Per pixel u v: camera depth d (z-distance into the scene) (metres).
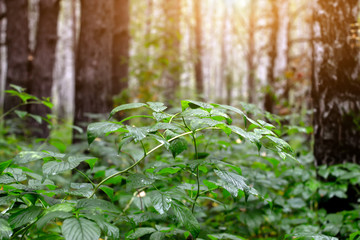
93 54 4.63
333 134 3.12
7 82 7.33
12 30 7.41
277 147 1.48
